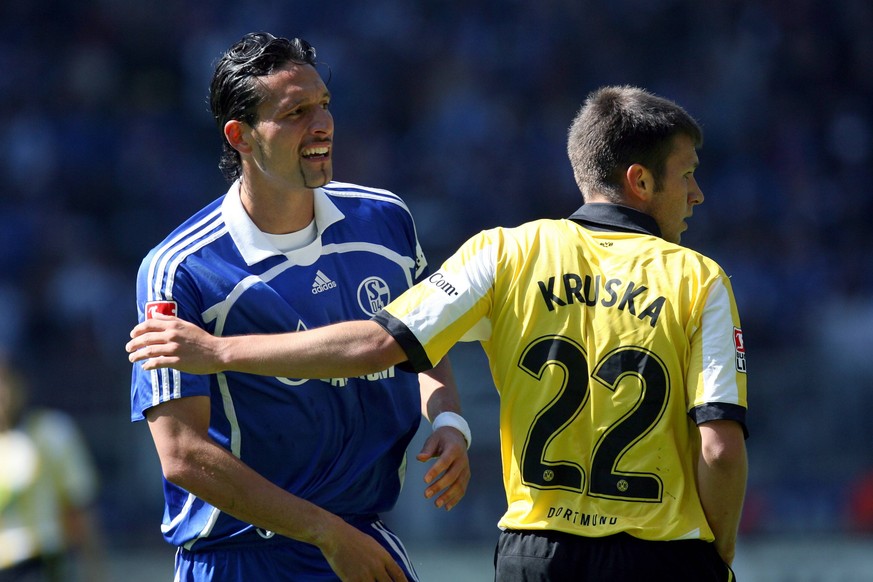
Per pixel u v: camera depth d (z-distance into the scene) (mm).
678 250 10859
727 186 53906
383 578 11398
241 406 11883
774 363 35312
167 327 10656
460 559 31781
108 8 59062
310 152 11680
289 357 10430
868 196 54875
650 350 10492
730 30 60438
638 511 10438
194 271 11742
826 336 46406
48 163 52938
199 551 12305
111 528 34000
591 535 10422
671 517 10406
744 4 60906
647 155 11062
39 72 56875
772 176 54719
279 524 11227
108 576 32938
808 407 34875
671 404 10484
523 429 10742
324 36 59125
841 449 34438
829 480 34094
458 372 33344
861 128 57781
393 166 54812
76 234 50094
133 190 52781
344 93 57125
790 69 59219
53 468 23016
